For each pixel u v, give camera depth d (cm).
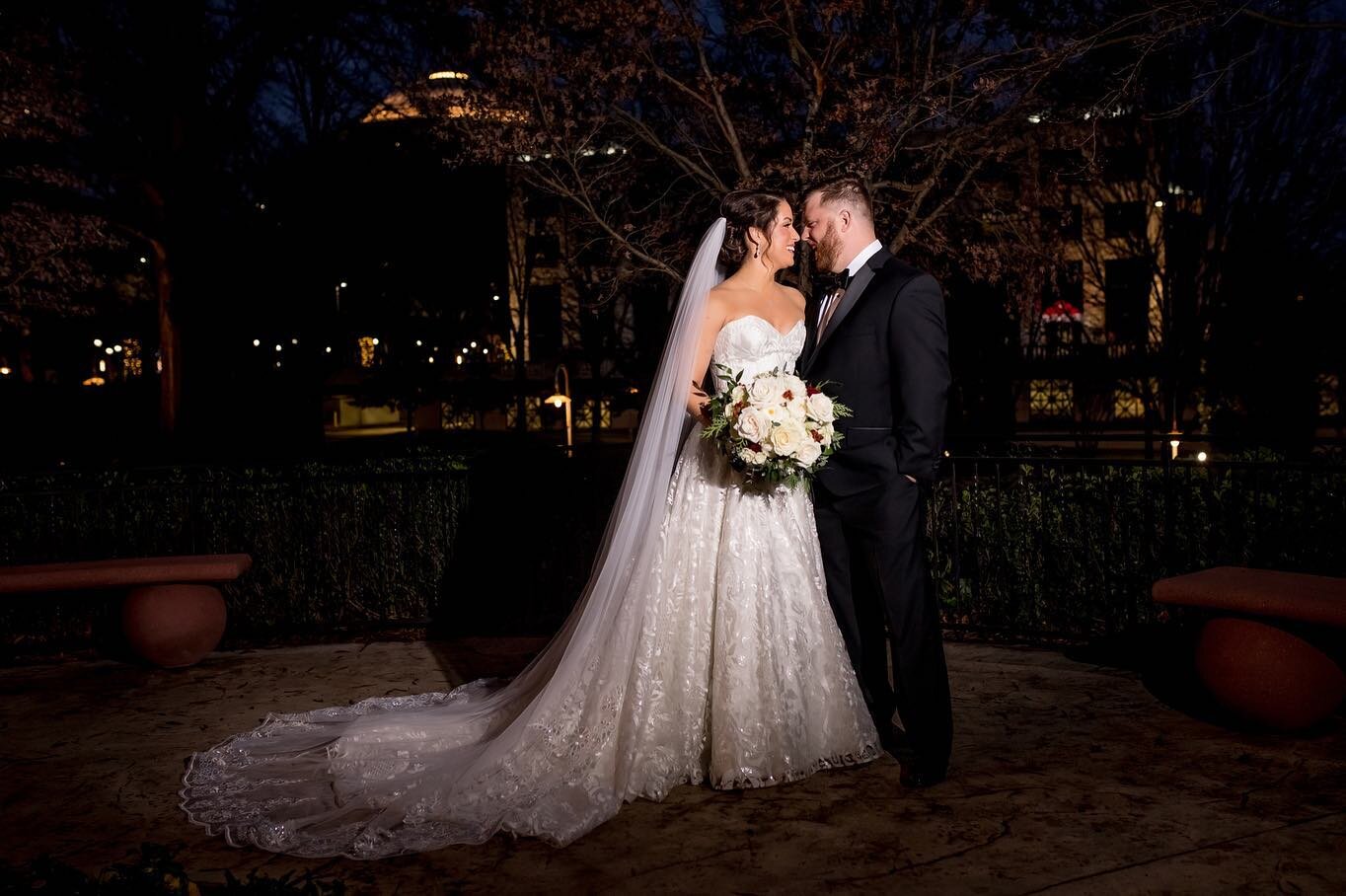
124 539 656
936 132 778
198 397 1428
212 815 355
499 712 405
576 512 661
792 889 293
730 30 825
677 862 313
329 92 1560
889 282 371
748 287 390
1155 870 295
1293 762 373
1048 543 584
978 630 576
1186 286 1195
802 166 737
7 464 1523
